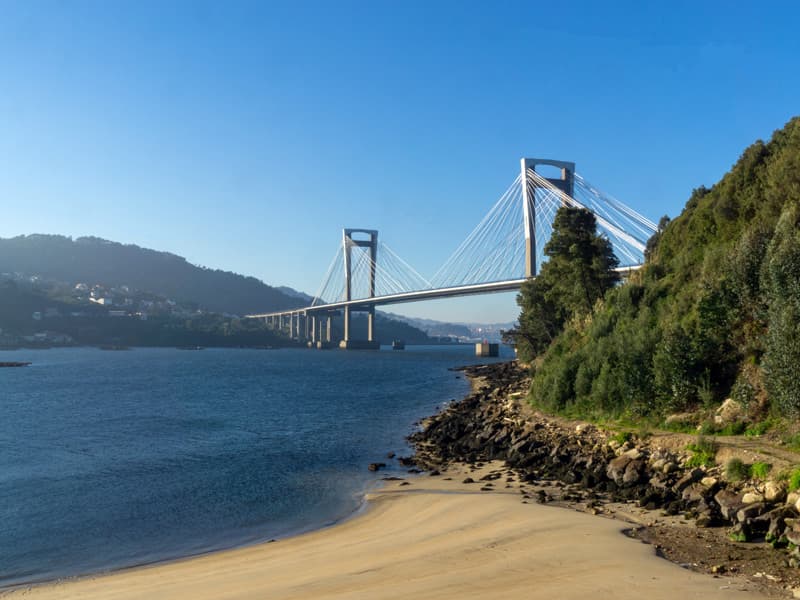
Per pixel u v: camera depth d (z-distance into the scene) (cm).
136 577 1739
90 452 3888
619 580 1404
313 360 17612
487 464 3183
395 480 2927
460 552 1700
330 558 1758
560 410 3738
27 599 1594
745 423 2497
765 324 2778
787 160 3681
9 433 4675
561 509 2141
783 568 1455
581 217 5853
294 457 3628
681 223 5175
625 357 3238
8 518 2442
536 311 7244
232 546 2045
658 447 2517
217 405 6519
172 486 2953
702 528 1825
